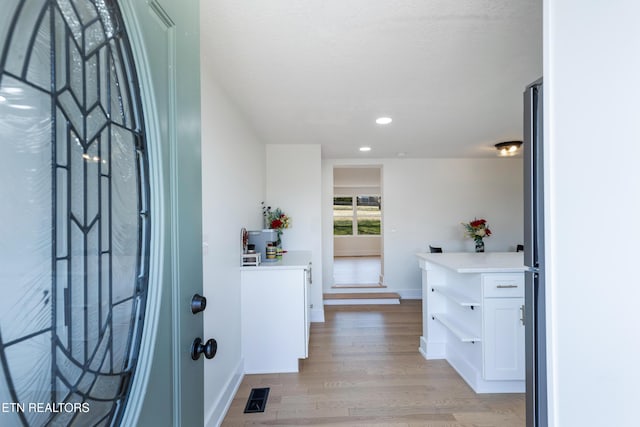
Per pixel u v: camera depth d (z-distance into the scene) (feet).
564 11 2.25
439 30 5.09
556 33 2.32
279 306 8.81
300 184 13.37
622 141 1.81
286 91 7.48
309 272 11.23
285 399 7.35
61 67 1.64
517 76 6.80
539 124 3.42
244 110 8.78
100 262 1.91
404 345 10.56
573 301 2.20
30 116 1.48
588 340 2.07
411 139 12.64
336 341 10.94
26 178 1.47
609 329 1.91
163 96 2.41
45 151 1.57
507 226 17.46
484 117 9.72
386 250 17.24
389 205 17.24
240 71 6.44
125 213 2.10
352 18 4.75
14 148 1.41
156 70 2.31
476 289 7.82
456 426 6.33
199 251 3.08
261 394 7.58
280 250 10.89
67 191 1.70
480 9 4.58
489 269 7.50
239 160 8.74
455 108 8.85
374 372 8.64
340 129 10.96
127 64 2.08
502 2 4.42
